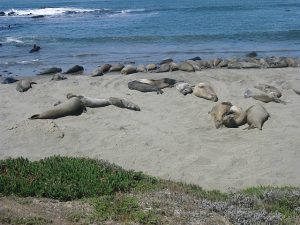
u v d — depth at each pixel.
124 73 19.73
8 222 6.38
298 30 31.14
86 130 13.50
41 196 7.48
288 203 7.85
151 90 16.95
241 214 6.93
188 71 19.66
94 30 34.06
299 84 17.64
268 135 12.94
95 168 8.48
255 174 10.79
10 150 12.27
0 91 17.66
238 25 34.91
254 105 14.42
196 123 13.98
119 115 14.72
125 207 7.02
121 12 47.12
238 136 12.99
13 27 37.28
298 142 12.44
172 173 10.85
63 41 29.55
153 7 52.72
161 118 14.45
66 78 19.20
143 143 12.56
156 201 7.34
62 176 8.08
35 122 13.95
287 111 14.77
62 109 14.52
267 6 50.44
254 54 23.52
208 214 7.01
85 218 6.73
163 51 25.69
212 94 16.03
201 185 10.16
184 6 52.84
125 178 8.32
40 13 48.75
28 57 24.75
